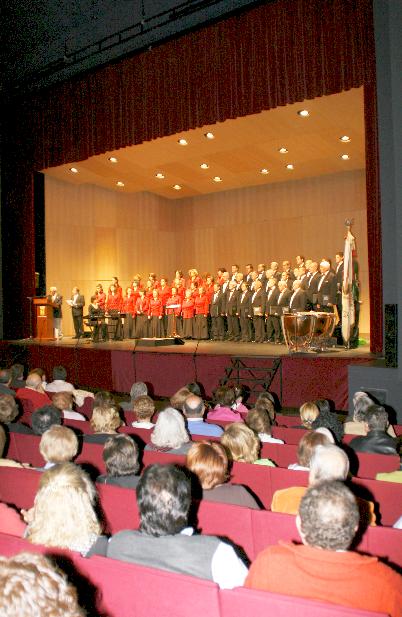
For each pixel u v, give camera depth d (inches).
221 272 539.2
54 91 478.3
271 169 567.2
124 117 428.1
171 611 61.5
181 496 77.7
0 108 525.3
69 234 621.6
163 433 141.8
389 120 312.5
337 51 327.6
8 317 549.0
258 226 639.1
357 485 114.9
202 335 532.7
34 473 119.0
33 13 491.8
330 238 585.9
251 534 94.9
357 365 293.1
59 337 558.3
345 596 61.3
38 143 496.1
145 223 690.8
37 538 78.4
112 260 661.9
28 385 241.3
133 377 404.8
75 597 36.4
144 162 549.6
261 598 56.6
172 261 715.4
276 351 374.3
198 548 74.2
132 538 77.1
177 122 397.4
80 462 151.4
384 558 84.5
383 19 314.0
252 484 124.7
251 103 361.7
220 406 224.5
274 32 350.6
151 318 548.1
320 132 454.0
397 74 269.6
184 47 390.9
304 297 430.0
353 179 570.6
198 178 606.5
